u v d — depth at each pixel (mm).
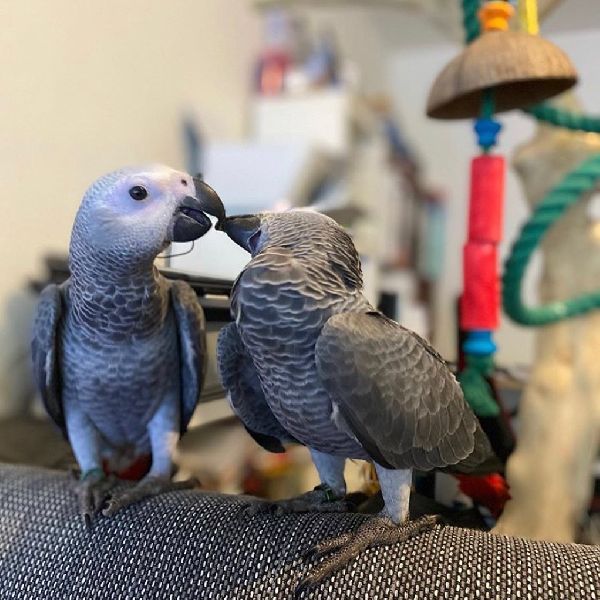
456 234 2508
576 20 1855
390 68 2605
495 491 719
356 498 671
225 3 1686
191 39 1539
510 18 752
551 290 782
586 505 732
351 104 1778
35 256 1047
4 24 987
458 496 732
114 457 740
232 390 619
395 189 2156
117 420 691
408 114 2594
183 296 676
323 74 1790
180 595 506
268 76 1819
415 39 2475
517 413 792
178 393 700
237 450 869
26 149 1035
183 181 616
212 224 625
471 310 724
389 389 517
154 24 1393
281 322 525
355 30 2240
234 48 1740
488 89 710
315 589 478
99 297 605
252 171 1435
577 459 722
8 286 994
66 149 1125
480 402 710
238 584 500
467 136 2500
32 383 1022
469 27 765
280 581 494
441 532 527
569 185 721
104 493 618
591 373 737
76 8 1146
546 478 713
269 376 554
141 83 1350
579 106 820
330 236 571
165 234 599
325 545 501
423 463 547
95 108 1204
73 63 1143
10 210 1001
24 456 836
